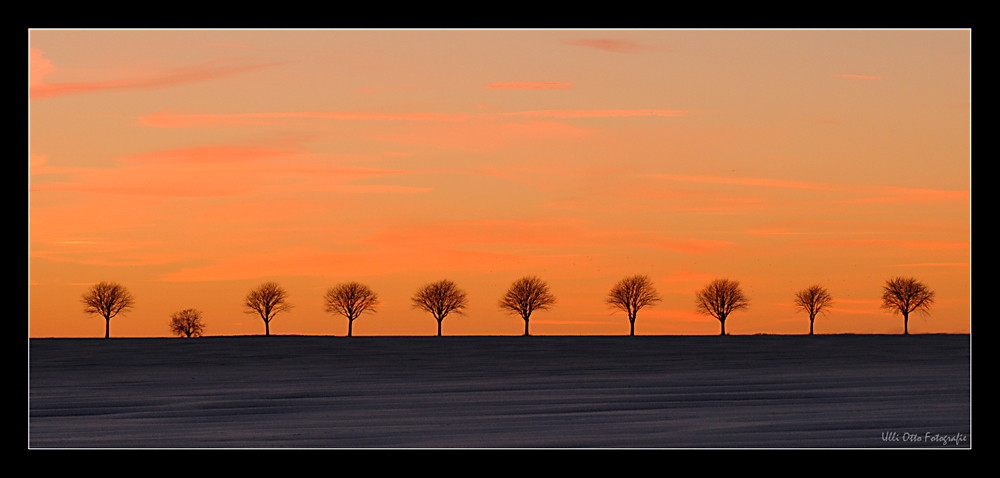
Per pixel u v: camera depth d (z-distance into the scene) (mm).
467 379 47625
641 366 57719
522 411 32375
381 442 25812
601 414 31312
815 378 45500
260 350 85875
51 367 60906
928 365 54812
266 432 27734
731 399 35562
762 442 25297
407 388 42125
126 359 71062
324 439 26406
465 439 26156
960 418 29438
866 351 73312
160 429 28656
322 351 83625
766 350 78250
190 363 65312
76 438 27125
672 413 31359
